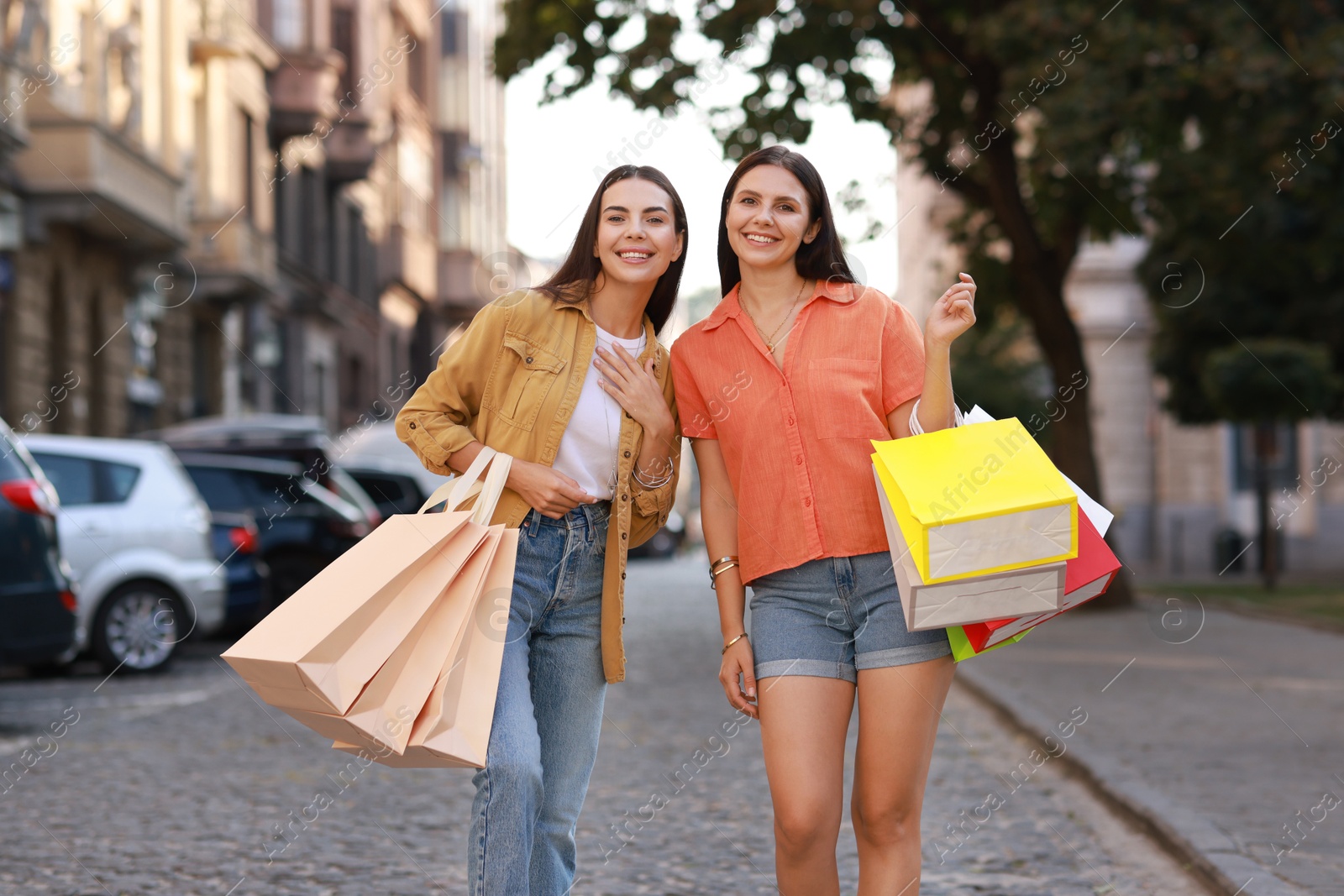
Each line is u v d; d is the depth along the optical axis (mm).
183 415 28359
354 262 38031
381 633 3170
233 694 10688
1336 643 13672
